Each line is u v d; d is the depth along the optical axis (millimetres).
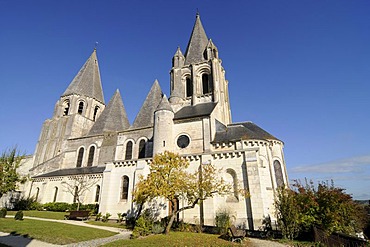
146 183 19703
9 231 15391
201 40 45969
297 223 17141
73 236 14742
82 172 36344
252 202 21297
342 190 18859
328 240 14547
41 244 12734
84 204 32594
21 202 36000
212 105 34375
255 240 16781
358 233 19875
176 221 21438
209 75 40031
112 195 27812
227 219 19312
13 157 31297
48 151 47312
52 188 36781
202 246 13297
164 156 20641
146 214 22859
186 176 20438
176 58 44281
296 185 19953
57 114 51281
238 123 34094
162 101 31062
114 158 37750
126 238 15484
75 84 55875
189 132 28812
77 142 43938
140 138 36656
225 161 24141
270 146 27781
